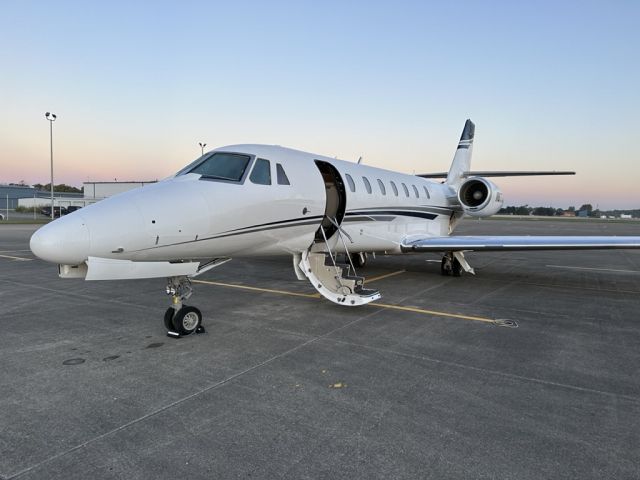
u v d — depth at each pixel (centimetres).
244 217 638
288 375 462
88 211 508
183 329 595
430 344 576
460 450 321
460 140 1627
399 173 1206
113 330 629
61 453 311
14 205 7862
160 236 537
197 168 654
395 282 1097
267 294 910
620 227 4884
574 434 346
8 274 1155
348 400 402
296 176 734
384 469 296
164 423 356
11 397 404
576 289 1031
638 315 762
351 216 900
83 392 416
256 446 323
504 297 914
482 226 4891
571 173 1458
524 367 495
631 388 439
